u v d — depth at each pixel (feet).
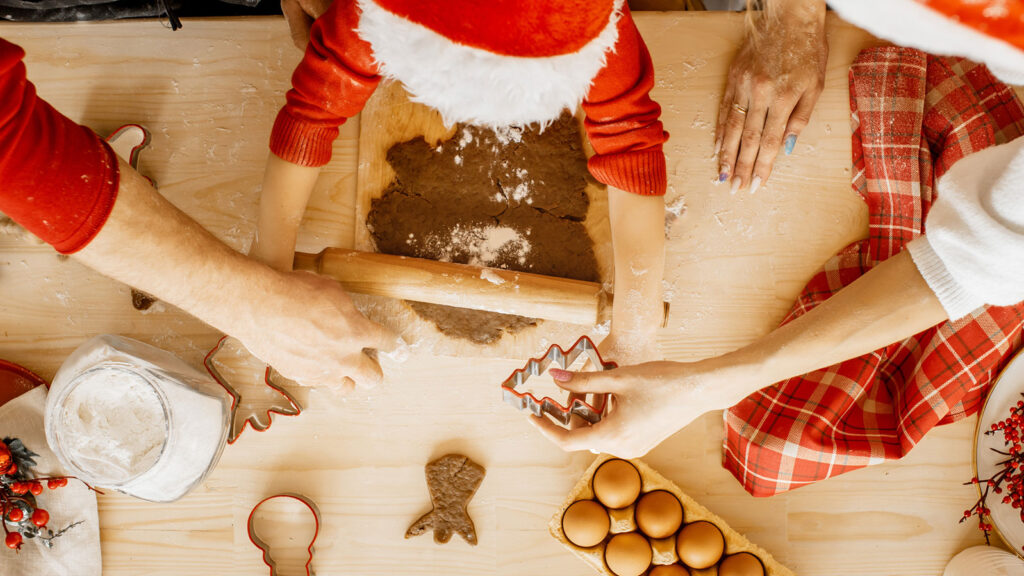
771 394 3.18
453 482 3.24
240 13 3.57
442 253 3.18
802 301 3.20
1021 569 3.08
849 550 3.26
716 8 3.84
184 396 2.90
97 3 3.28
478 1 2.18
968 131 3.18
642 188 2.84
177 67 3.28
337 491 3.27
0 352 3.28
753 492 3.21
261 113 3.28
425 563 3.27
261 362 3.22
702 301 3.26
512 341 3.19
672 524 3.10
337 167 3.26
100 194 2.39
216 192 3.28
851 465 3.15
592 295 3.02
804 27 3.12
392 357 3.18
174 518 3.27
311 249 3.26
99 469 2.91
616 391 2.73
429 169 3.19
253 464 3.27
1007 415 3.14
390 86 3.18
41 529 3.14
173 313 3.27
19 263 3.27
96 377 2.92
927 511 3.25
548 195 3.18
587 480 3.18
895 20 1.34
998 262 2.27
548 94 2.31
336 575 3.27
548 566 3.27
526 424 3.26
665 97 3.26
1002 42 1.31
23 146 2.29
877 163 3.18
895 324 2.49
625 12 2.53
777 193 3.25
